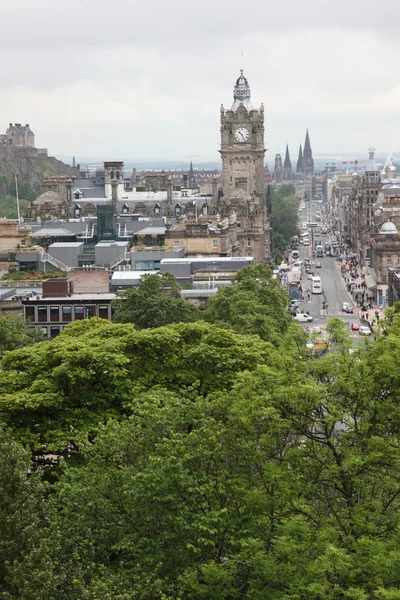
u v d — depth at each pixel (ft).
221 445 319.06
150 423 337.31
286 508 313.73
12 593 285.43
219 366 468.34
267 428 320.91
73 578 287.69
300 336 370.94
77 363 456.04
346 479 313.32
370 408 320.29
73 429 416.46
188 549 308.40
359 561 288.51
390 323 365.81
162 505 312.09
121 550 320.91
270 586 297.33
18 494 305.32
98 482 325.62
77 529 311.68
